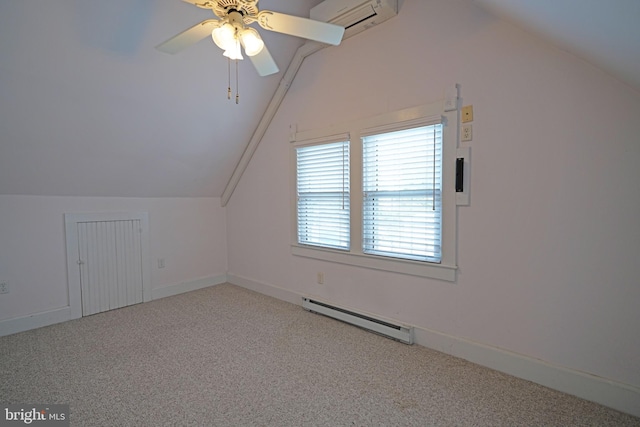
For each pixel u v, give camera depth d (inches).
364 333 105.2
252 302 137.3
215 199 166.2
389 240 102.4
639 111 63.1
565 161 71.2
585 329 70.5
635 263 64.7
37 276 113.3
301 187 129.7
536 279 76.0
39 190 112.5
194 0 64.4
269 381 78.2
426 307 94.7
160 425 63.3
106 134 110.6
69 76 91.8
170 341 100.0
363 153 106.4
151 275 143.0
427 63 90.7
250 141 148.3
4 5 74.5
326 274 122.0
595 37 52.5
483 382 77.0
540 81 73.4
